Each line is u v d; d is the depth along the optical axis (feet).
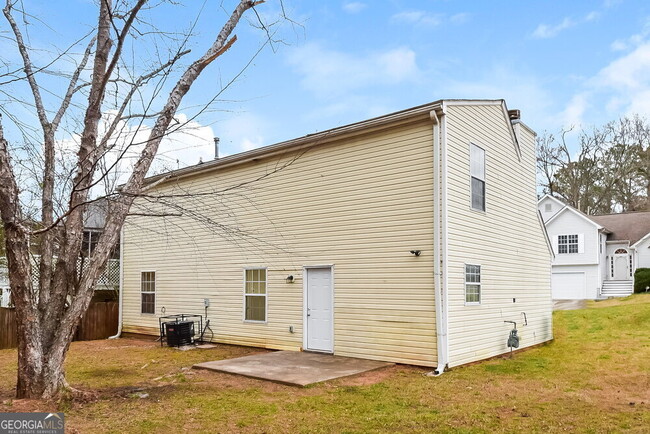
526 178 45.65
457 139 33.86
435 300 31.48
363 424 19.86
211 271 46.50
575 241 102.83
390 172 34.58
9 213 22.12
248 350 41.16
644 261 103.60
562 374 30.91
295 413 21.38
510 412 21.81
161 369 32.86
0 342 47.03
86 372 31.91
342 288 36.50
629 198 137.69
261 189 42.80
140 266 53.93
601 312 64.90
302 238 39.47
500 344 38.42
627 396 25.23
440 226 31.68
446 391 25.79
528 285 44.45
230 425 19.57
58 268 24.16
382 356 33.73
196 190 47.98
